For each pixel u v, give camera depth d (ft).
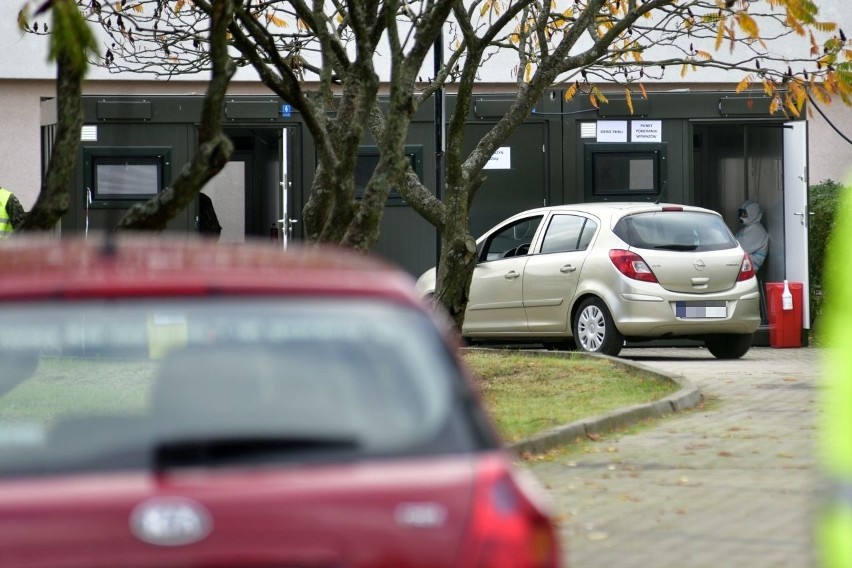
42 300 25.93
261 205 161.38
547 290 140.87
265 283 26.73
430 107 161.38
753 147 165.17
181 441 24.77
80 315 25.84
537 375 114.11
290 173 159.74
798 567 52.26
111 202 158.20
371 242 83.05
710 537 57.52
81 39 50.85
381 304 27.14
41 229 69.82
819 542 27.81
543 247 143.23
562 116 162.61
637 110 162.50
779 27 189.98
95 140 157.99
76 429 25.17
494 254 148.66
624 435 85.56
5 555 23.71
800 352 153.07
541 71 111.45
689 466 74.13
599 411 90.84
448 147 105.70
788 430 86.02
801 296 160.97
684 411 96.17
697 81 193.26
